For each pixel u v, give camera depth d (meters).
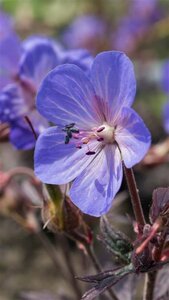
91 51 0.54
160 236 0.19
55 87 0.20
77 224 0.22
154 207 0.19
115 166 0.19
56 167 0.20
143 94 0.54
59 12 0.60
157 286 0.26
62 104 0.20
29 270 0.44
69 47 0.55
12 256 0.45
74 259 0.42
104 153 0.20
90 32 0.54
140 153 0.18
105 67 0.19
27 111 0.27
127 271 0.20
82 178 0.20
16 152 0.48
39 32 0.58
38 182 0.28
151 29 0.55
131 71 0.19
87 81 0.20
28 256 0.45
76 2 0.61
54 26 0.60
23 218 0.31
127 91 0.19
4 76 0.28
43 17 0.60
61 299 0.31
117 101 0.20
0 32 0.40
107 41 0.55
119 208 0.43
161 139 0.50
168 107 0.34
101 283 0.20
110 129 0.20
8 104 0.27
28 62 0.27
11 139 0.27
